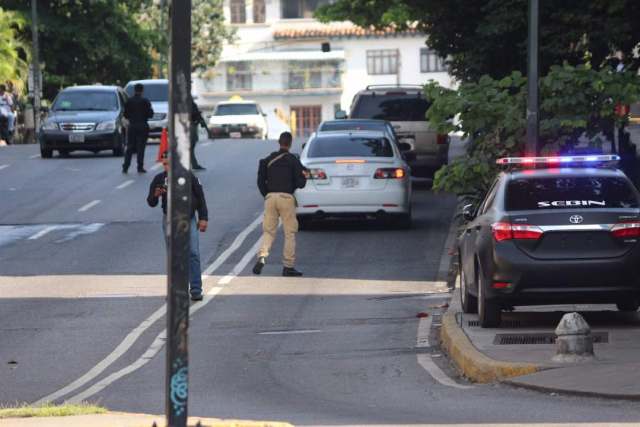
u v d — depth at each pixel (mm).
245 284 49250
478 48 63750
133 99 84375
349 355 35781
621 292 35000
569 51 60812
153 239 60312
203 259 55219
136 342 38438
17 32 145250
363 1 119250
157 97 120062
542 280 34969
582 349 30922
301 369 33844
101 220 66125
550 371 30141
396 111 79312
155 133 116500
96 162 92500
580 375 29297
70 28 145750
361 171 61188
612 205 35656
